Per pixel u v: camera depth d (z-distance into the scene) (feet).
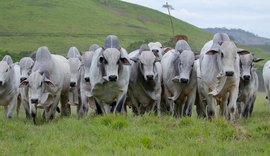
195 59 38.96
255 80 45.42
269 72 48.32
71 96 44.24
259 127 30.73
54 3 281.13
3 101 40.29
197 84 38.40
